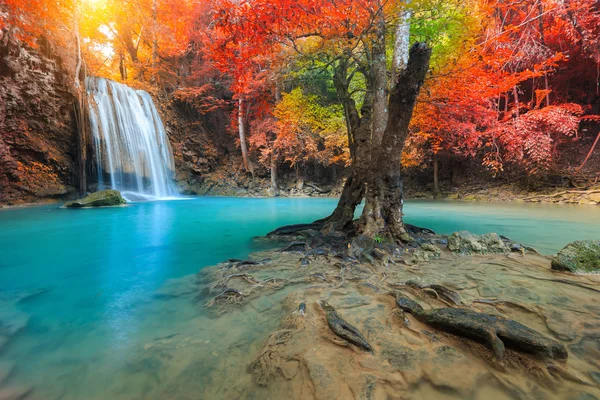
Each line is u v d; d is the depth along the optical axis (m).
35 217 10.79
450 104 7.76
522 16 14.66
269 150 24.62
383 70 5.82
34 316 2.79
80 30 23.31
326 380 1.74
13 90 14.35
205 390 1.74
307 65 6.50
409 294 3.10
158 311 2.89
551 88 17.61
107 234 7.55
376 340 2.17
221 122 29.52
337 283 3.50
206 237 7.13
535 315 2.48
